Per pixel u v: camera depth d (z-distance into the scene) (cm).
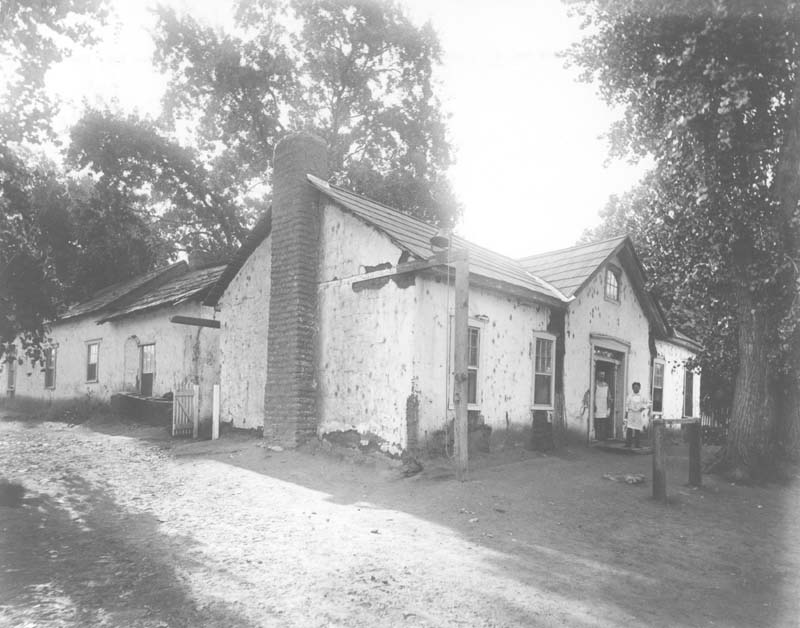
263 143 3031
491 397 1263
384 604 507
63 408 2220
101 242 2728
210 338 1672
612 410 1712
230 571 570
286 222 1295
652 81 1108
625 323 1762
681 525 841
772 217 1125
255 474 1054
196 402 1555
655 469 961
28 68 1288
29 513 755
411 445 1073
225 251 3119
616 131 1301
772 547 768
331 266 1256
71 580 531
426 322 1116
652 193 1334
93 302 2450
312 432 1232
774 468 1151
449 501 887
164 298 1898
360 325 1182
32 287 1240
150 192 3031
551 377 1445
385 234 1156
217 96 2916
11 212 1279
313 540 685
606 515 862
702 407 2208
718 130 1058
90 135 2611
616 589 584
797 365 1164
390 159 3052
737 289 1188
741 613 549
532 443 1357
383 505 870
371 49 2938
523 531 762
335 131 3058
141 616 462
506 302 1320
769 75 1092
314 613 482
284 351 1261
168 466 1137
